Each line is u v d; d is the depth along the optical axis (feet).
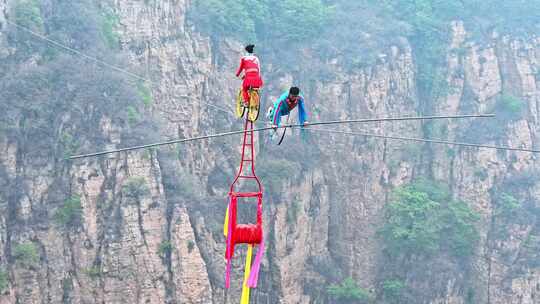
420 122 271.49
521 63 279.69
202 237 196.54
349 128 250.16
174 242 180.75
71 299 171.01
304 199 232.53
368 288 244.63
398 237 242.37
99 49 196.03
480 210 260.83
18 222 168.14
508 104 273.95
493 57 279.08
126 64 202.28
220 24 238.27
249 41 245.45
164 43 216.74
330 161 247.91
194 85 221.25
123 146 181.47
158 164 185.47
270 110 76.59
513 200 255.50
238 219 217.56
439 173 267.59
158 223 179.93
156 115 206.69
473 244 253.24
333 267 241.76
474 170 264.31
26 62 182.60
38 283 166.40
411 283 240.12
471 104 275.39
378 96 254.68
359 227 247.50
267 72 249.96
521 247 251.39
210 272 196.34
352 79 252.42
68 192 173.99
